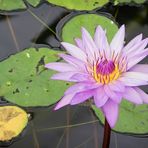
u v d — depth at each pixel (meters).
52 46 0.89
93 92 0.63
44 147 0.76
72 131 0.78
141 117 0.75
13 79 0.80
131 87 0.63
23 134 0.77
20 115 0.77
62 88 0.79
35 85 0.79
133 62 0.65
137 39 0.67
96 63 0.65
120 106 0.76
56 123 0.79
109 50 0.67
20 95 0.79
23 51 0.84
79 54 0.67
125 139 0.76
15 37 0.92
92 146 0.76
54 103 0.78
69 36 0.88
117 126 0.74
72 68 0.65
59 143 0.76
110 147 0.75
